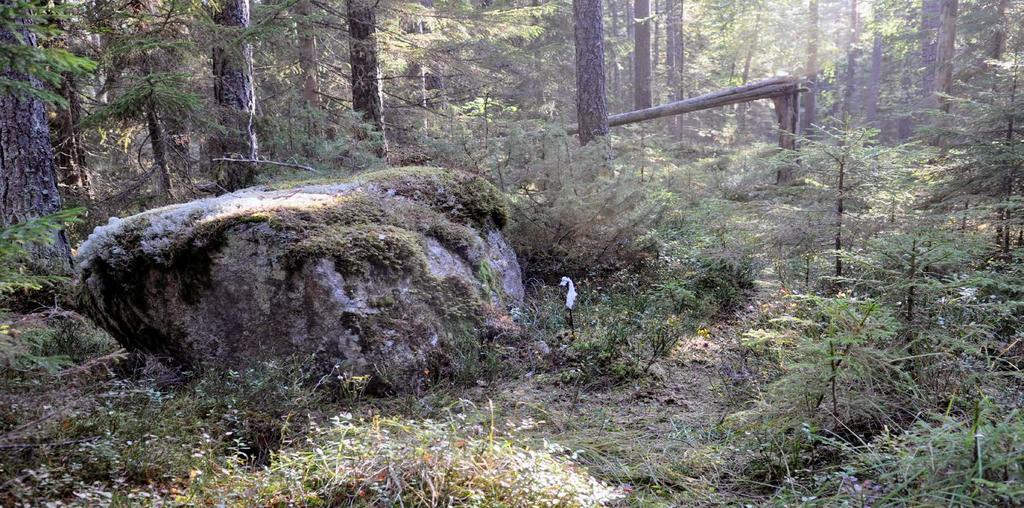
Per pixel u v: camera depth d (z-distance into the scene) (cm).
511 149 770
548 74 1744
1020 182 646
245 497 274
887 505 247
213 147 890
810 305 508
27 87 275
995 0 1398
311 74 1077
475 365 484
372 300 462
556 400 445
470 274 550
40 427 296
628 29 3031
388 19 1106
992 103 706
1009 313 420
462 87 1433
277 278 456
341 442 302
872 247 429
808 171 603
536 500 271
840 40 2438
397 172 602
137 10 767
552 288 704
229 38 771
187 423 358
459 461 287
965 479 236
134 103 665
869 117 2667
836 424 337
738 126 2386
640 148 1104
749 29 1984
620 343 519
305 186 568
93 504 259
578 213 724
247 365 457
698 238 784
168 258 461
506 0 1232
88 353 473
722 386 451
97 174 1017
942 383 354
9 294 530
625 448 363
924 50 2408
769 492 311
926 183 718
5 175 625
